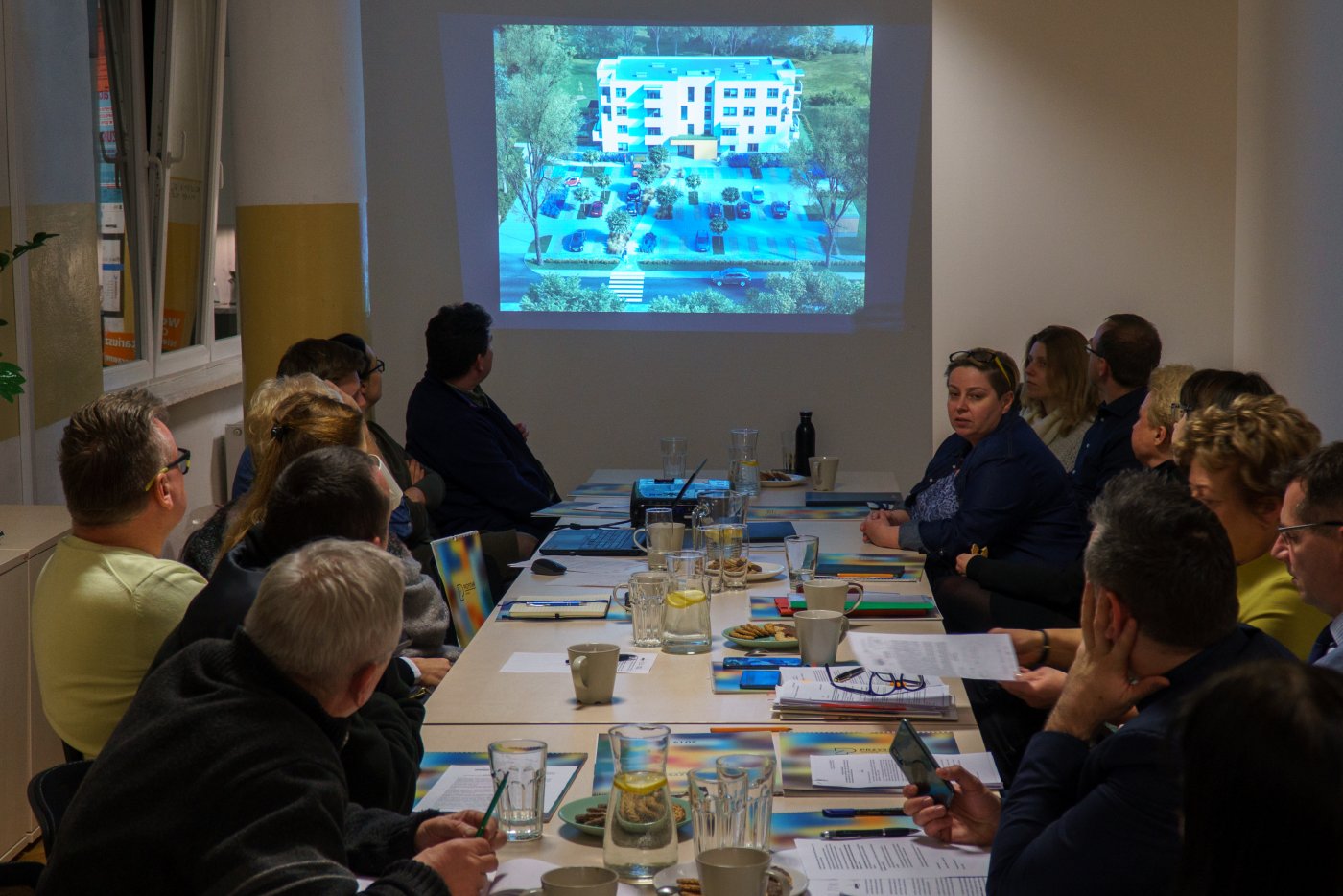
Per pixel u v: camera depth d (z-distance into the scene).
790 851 1.65
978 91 4.71
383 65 6.37
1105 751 1.46
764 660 2.46
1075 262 4.75
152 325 5.69
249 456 3.15
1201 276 4.71
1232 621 1.53
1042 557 3.51
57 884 1.38
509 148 6.39
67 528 3.54
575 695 2.29
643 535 3.66
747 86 6.26
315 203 5.04
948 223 4.77
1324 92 3.81
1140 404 4.02
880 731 2.09
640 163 6.39
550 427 6.66
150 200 5.67
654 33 6.24
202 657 1.49
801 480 4.91
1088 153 4.70
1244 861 0.95
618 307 6.55
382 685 2.02
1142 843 1.40
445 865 1.47
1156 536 1.53
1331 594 1.86
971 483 3.54
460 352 4.64
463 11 6.27
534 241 6.50
